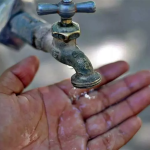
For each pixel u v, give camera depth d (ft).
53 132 1.45
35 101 1.48
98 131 1.51
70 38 1.18
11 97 1.40
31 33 1.50
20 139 1.35
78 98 1.57
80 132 1.48
